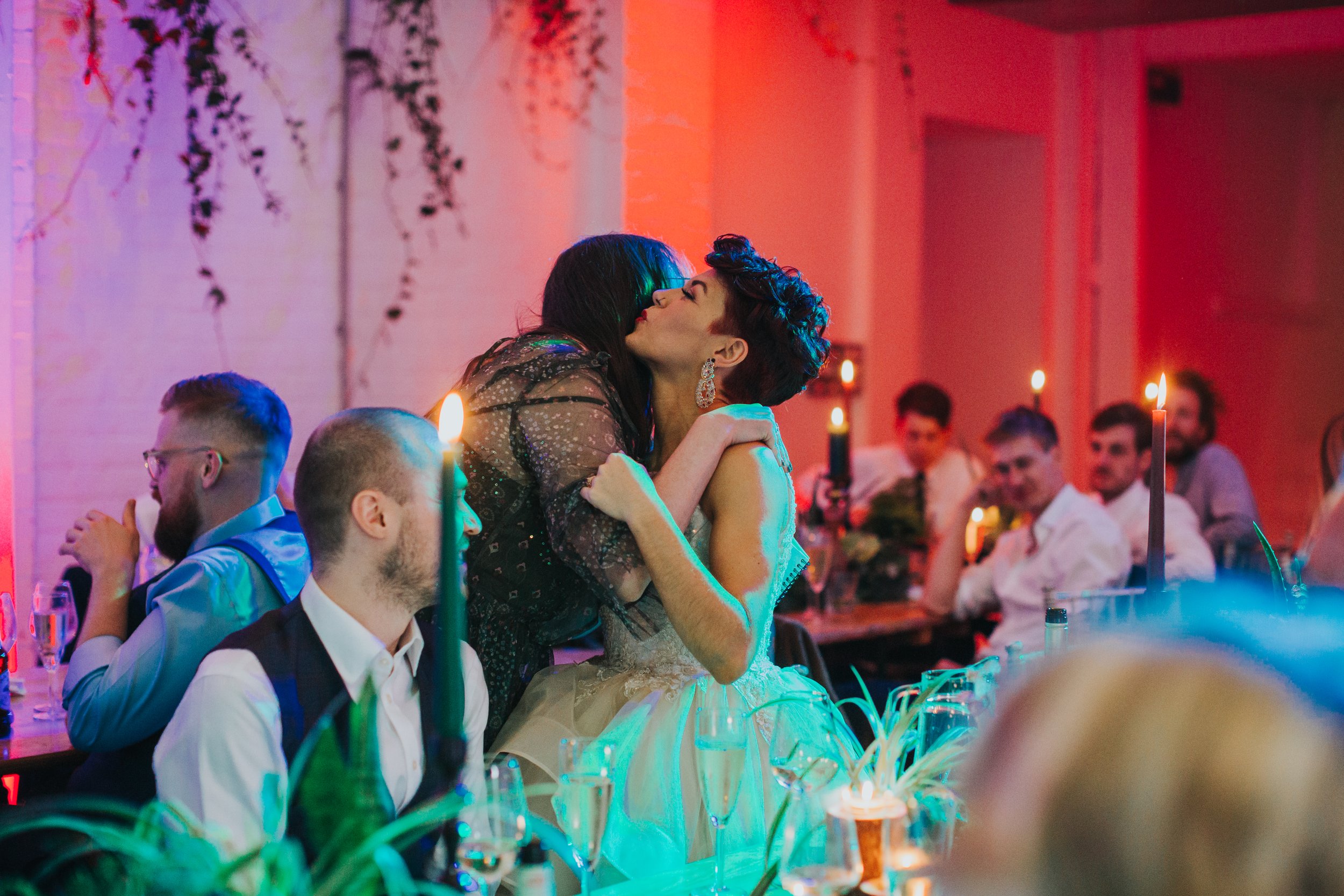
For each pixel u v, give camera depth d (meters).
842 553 4.35
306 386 4.65
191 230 4.37
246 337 4.51
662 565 1.83
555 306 2.24
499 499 2.05
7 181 3.91
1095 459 4.71
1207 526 5.43
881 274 6.35
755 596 1.91
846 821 1.36
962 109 6.68
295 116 4.57
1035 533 4.20
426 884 1.29
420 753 1.71
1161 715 0.65
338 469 1.62
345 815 1.24
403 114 4.75
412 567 1.63
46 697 2.71
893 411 6.46
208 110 4.38
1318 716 0.65
